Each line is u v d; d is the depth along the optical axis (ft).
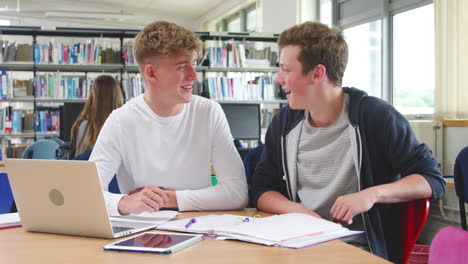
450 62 14.34
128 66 20.30
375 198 4.60
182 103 5.61
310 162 5.58
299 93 5.28
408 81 18.13
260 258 3.36
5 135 20.92
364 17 20.47
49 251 3.72
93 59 20.40
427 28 17.01
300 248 3.63
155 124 5.76
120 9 42.37
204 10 40.04
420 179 4.95
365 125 5.37
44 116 21.12
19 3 39.65
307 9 23.88
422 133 14.16
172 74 5.39
